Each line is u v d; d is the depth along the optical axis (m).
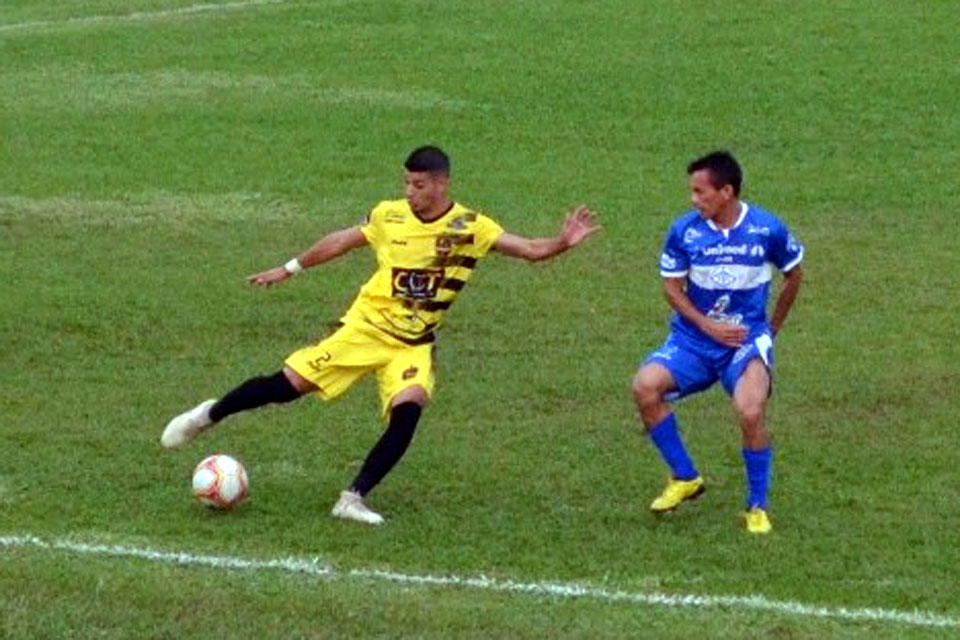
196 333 37.50
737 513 27.03
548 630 21.97
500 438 30.81
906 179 51.28
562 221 47.12
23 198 48.94
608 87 62.00
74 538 25.53
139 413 32.12
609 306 39.59
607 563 24.80
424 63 65.75
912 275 42.00
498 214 47.69
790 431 31.23
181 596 23.00
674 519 26.73
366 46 68.56
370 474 26.62
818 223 46.94
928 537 26.02
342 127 57.22
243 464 29.19
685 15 71.81
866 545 25.64
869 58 65.00
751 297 26.22
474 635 21.77
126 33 71.94
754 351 26.14
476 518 26.75
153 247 44.28
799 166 52.84
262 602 22.83
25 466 29.02
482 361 35.53
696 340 26.42
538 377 34.44
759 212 26.22
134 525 26.19
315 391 27.11
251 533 25.91
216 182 50.91
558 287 41.00
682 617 22.67
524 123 57.84
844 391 33.59
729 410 32.31
